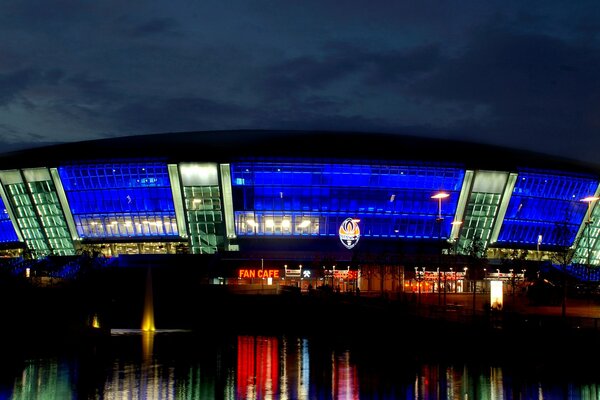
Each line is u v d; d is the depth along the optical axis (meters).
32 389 42.88
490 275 123.38
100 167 139.25
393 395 39.22
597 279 133.50
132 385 44.19
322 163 135.75
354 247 137.25
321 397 39.53
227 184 136.62
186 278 105.69
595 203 141.50
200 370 50.09
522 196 143.50
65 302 76.88
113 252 143.50
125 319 90.25
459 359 51.72
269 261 127.50
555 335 45.19
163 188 138.62
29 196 145.75
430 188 139.25
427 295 102.94
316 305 83.38
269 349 62.41
